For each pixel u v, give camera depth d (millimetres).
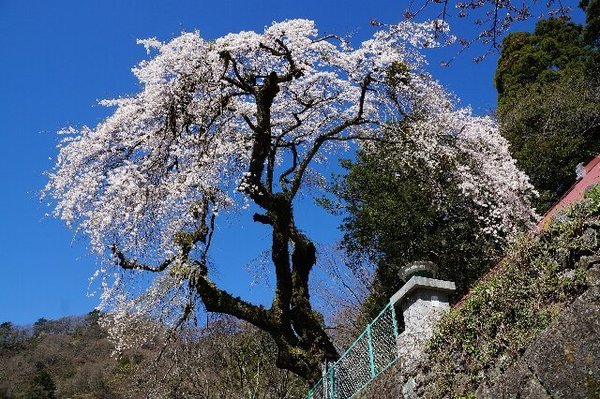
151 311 9328
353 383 7211
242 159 10773
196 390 10867
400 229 12148
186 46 9578
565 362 3992
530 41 20938
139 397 11125
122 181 9031
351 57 10109
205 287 9453
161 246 9219
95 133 9648
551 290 4762
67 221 9094
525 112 16531
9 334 36438
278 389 11609
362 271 14703
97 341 33719
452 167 10922
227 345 12719
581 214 4879
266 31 9641
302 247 10203
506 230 10023
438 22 4871
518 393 4309
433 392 5484
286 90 11594
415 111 11164
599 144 14633
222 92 10383
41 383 29078
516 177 10438
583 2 19391
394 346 6477
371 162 13539
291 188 10320
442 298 6371
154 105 9656
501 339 4918
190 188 9281
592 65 18219
